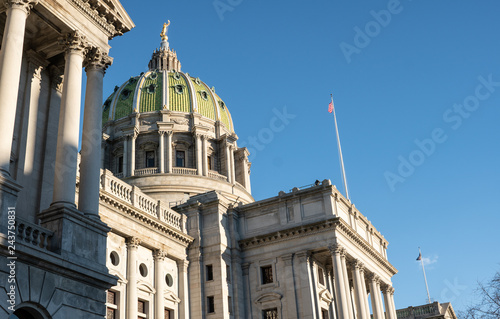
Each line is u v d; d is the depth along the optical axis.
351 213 58.69
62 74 29.48
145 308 46.84
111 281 24.61
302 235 53.59
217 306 51.12
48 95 28.70
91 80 27.52
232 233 55.84
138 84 87.50
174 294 50.56
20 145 26.02
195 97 87.19
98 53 27.91
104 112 88.50
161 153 78.69
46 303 21.11
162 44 105.81
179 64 105.00
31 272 20.77
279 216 55.56
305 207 54.78
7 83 22.39
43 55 28.45
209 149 83.44
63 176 24.31
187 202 57.44
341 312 49.16
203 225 55.19
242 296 53.97
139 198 49.03
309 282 51.69
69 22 26.61
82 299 23.05
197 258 53.09
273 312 52.75
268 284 53.50
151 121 82.69
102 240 25.03
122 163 80.19
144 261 47.81
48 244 22.59
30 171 26.20
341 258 51.66
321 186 54.25
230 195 77.88
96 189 25.62
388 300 66.50
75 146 25.20
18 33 23.48
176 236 51.88
